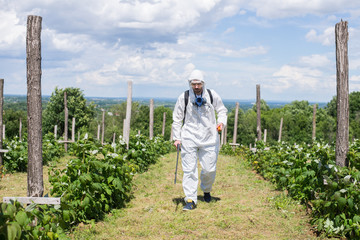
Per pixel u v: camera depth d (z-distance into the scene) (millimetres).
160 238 4371
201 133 5711
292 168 6832
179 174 9633
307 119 63438
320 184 5180
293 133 61344
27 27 4074
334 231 4328
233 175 9344
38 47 4113
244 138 60156
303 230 4645
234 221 4961
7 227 2637
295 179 6250
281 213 5371
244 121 61656
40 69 4164
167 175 9438
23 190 7906
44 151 13062
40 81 4176
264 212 5422
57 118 45750
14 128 49719
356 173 4438
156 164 11812
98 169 5426
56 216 3990
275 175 7746
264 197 6512
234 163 12203
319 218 4703
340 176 4559
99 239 4301
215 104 5840
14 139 13031
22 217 2932
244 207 5703
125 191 6430
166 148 17422
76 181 4805
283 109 81750
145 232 4555
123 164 6098
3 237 2676
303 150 7164
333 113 68312
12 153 10766
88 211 4836
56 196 4777
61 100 46312
